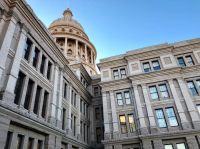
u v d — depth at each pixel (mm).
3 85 15188
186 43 33312
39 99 20406
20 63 17812
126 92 33188
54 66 25172
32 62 20188
